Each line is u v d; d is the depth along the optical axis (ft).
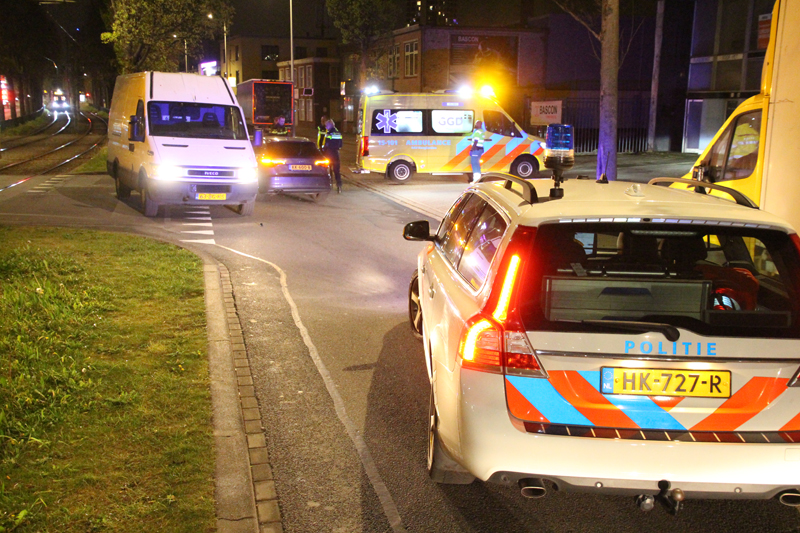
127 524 10.37
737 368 9.29
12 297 21.58
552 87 124.06
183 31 99.55
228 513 10.75
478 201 13.80
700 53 93.56
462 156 69.77
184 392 15.46
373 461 13.19
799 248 9.87
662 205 10.47
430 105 69.05
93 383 15.58
